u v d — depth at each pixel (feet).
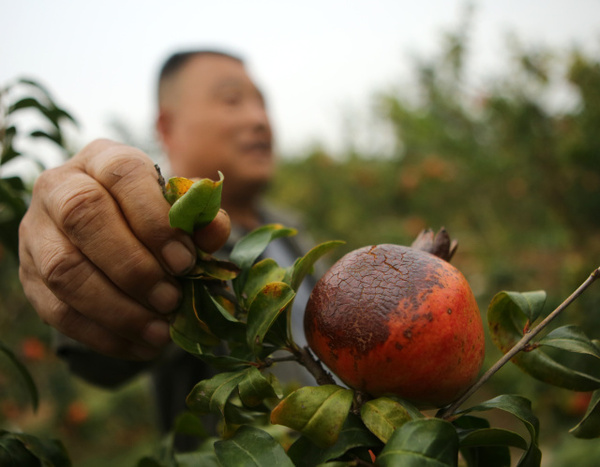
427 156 19.11
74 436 14.67
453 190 18.08
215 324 2.22
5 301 9.37
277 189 26.68
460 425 2.31
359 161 24.47
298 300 6.18
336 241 2.25
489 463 2.17
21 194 3.43
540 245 13.43
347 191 24.09
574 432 2.15
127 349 2.68
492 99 10.55
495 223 15.81
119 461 14.92
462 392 2.00
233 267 2.27
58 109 3.36
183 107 7.47
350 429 1.85
